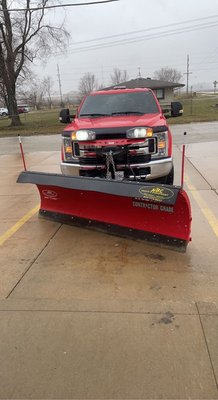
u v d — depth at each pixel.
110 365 2.49
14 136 24.25
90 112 6.73
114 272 3.78
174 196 3.79
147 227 4.41
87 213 5.00
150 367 2.46
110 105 6.80
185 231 4.11
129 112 6.49
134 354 2.58
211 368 2.43
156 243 4.34
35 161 11.64
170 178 6.36
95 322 2.95
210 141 14.71
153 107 6.64
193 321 2.90
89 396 2.26
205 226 4.93
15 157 13.08
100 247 4.42
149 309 3.10
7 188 7.79
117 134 5.28
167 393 2.25
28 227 5.22
